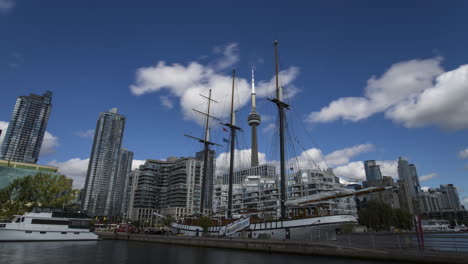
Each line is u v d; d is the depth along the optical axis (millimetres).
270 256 40406
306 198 57031
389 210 118125
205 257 40781
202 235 71625
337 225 51031
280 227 56312
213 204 189125
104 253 45438
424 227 142375
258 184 169375
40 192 83312
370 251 33281
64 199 85062
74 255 42031
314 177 149125
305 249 40031
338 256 36094
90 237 70500
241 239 49781
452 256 27375
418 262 29297
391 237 59312
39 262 34938
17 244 55188
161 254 44688
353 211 153625
